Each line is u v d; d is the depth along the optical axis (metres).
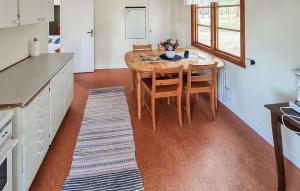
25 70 2.82
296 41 2.33
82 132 3.19
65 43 6.25
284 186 2.07
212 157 2.61
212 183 2.20
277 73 2.65
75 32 6.25
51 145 2.85
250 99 3.27
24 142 1.83
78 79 5.85
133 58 3.95
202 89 3.45
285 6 2.47
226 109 3.96
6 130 1.56
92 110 3.95
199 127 3.35
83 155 2.66
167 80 3.20
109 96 4.64
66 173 2.34
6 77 2.49
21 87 2.15
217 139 3.00
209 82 3.64
